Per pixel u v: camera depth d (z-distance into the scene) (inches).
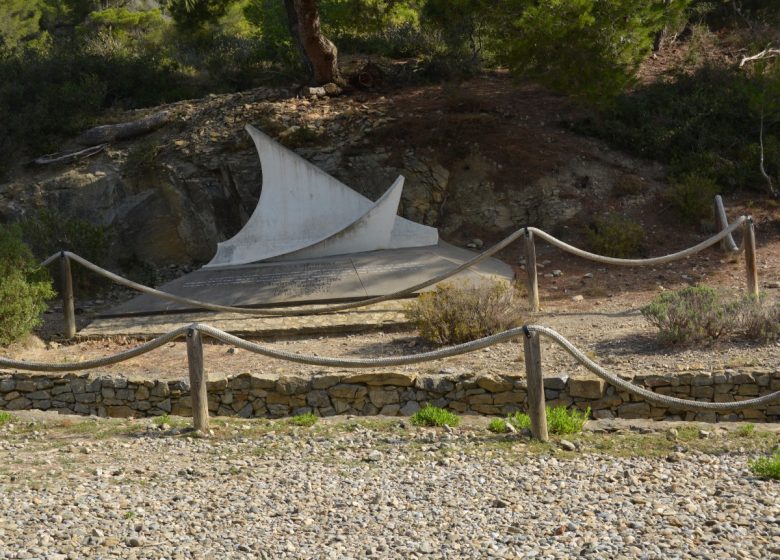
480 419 326.3
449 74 824.3
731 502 219.1
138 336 481.1
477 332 420.2
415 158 693.3
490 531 204.8
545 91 788.0
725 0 960.3
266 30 999.0
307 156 701.9
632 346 401.1
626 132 710.5
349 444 292.5
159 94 863.1
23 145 760.3
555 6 636.7
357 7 772.0
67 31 1456.7
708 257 590.6
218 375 380.2
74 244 634.8
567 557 186.9
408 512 220.5
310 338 465.1
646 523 205.9
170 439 305.3
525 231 486.6
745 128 722.2
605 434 300.4
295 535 205.5
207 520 216.5
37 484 246.4
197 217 689.0
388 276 541.0
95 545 197.6
